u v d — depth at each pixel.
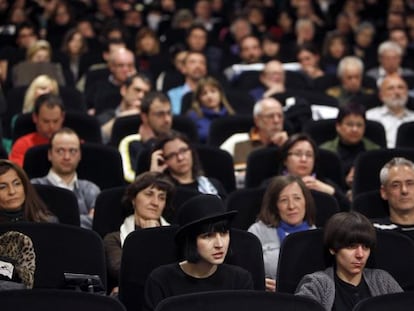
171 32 26.08
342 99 19.16
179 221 9.45
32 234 9.84
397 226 11.43
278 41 25.16
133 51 23.89
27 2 27.17
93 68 21.50
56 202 11.46
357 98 17.17
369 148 14.65
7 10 26.84
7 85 20.23
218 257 9.22
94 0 29.55
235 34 25.73
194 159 12.84
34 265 9.70
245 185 13.32
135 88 16.47
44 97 14.16
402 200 11.36
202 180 12.80
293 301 8.30
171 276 9.34
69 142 12.49
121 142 14.51
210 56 23.92
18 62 21.66
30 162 12.82
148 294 9.30
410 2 29.66
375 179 13.05
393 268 10.12
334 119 15.04
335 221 9.67
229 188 13.46
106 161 12.99
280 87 19.12
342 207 12.85
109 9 29.11
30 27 23.83
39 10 27.39
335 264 9.82
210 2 29.19
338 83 20.14
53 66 20.11
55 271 9.80
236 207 11.71
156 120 14.41
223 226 9.23
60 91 17.05
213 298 8.23
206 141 16.08
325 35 26.62
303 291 9.56
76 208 11.50
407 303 8.48
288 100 17.11
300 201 11.16
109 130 16.03
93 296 8.09
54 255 9.83
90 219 12.13
